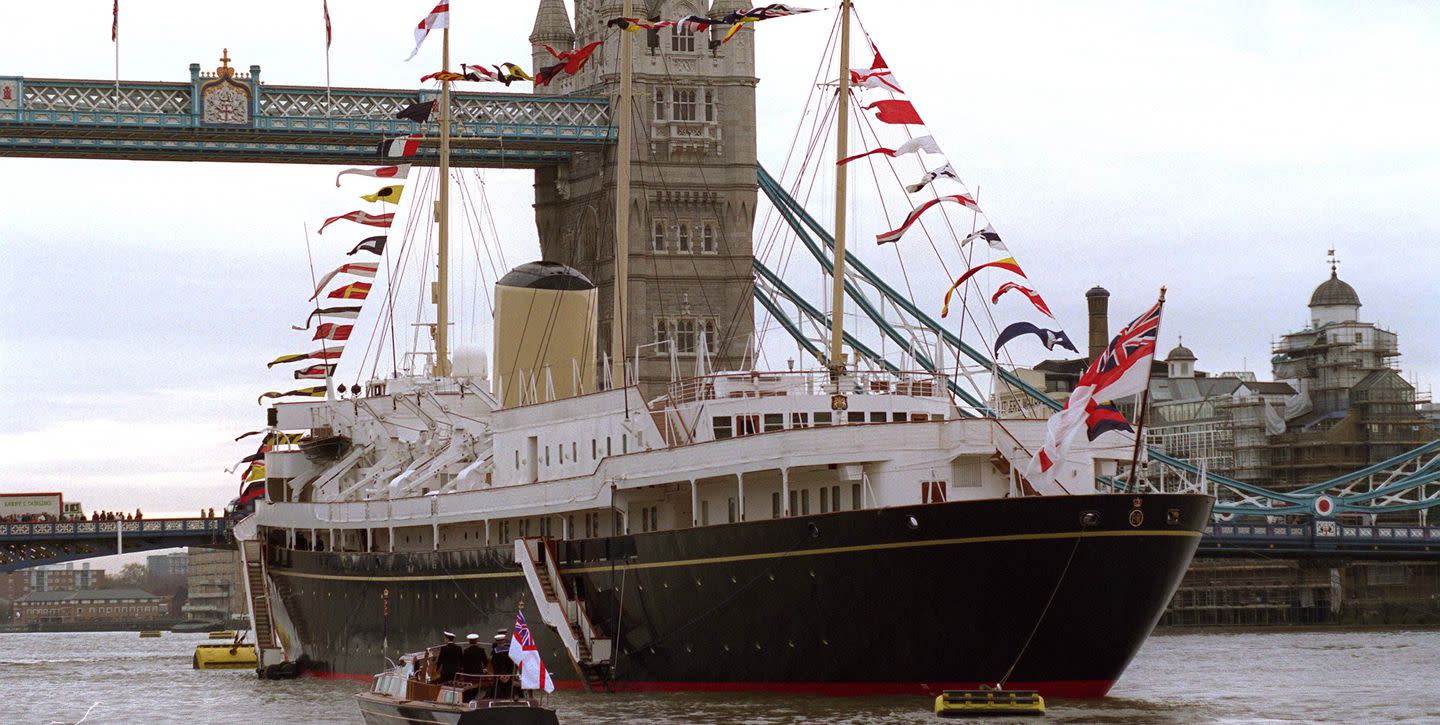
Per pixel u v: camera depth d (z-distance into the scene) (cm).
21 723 8838
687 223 19138
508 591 9062
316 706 9144
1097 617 7325
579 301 10669
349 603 10538
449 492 9731
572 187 19438
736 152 19188
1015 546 7219
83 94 16938
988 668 7438
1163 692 9175
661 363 18925
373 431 11400
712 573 7956
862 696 7681
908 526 7319
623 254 10362
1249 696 8794
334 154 17775
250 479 13288
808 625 7675
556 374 10575
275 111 17338
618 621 8500
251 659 13888
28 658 17588
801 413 8250
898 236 8325
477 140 18162
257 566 12062
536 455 9538
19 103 16750
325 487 11319
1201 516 7506
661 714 7425
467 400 10869
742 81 19250
